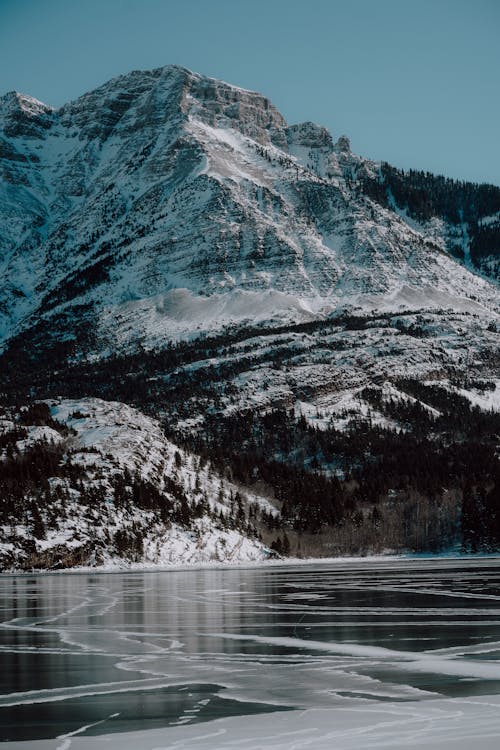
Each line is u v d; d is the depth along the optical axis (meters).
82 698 35.69
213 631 55.97
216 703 34.47
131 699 35.44
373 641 50.03
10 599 81.62
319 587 92.31
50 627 59.56
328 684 37.56
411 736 28.52
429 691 35.69
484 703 33.31
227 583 100.88
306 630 55.59
